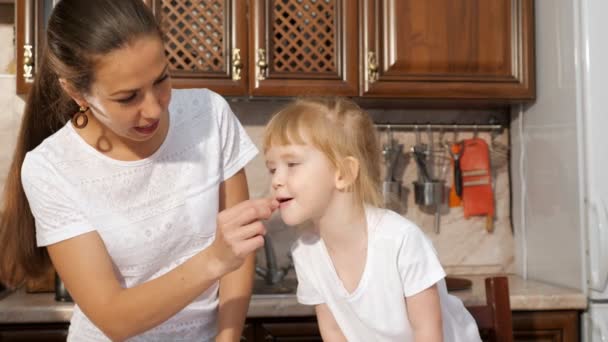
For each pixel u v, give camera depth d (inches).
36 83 44.2
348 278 50.5
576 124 86.3
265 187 102.3
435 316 48.0
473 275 104.5
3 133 97.4
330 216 47.8
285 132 46.0
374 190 49.3
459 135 105.7
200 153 44.8
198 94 46.4
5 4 98.0
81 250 40.6
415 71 91.0
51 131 45.3
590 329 83.3
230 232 34.9
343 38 89.6
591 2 84.5
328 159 46.3
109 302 38.3
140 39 35.4
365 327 51.3
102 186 42.1
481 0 92.4
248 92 88.5
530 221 99.7
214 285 46.1
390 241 47.5
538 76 95.5
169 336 44.9
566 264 89.3
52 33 37.9
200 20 88.4
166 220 43.5
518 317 82.9
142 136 39.0
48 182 41.0
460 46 91.9
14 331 76.0
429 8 91.3
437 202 100.7
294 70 89.4
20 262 48.4
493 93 92.7
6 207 46.9
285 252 101.5
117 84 35.5
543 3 93.6
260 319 78.9
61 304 77.5
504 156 106.0
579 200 85.7
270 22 88.6
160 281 37.0
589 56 84.5
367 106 103.3
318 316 53.4
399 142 104.5
